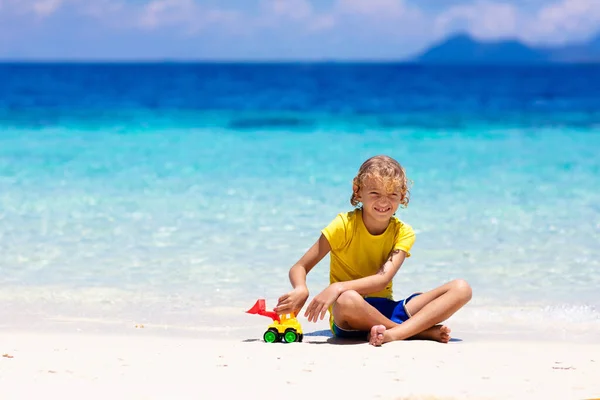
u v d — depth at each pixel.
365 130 19.23
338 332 4.47
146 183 10.53
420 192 9.84
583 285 5.74
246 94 39.03
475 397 3.10
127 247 6.94
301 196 9.47
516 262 6.41
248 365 3.60
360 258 4.62
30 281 5.83
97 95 37.38
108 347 4.04
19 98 34.72
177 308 5.16
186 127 20.12
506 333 4.57
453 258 6.55
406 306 4.41
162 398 3.06
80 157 13.41
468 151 14.49
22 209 8.67
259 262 6.41
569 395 3.13
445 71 93.62
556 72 87.50
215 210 8.62
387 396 3.09
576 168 11.98
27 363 3.61
